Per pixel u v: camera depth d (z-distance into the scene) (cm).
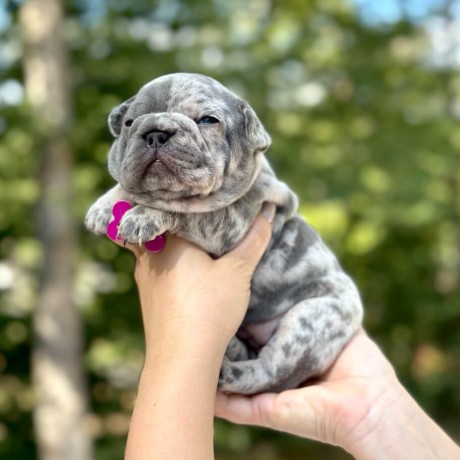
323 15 192
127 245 61
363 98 186
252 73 171
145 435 50
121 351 175
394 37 192
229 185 59
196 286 57
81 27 171
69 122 159
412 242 193
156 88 60
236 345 63
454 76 195
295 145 171
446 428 200
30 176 158
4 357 192
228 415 61
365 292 194
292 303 65
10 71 174
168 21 176
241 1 182
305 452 199
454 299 195
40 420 157
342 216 159
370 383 60
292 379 62
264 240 61
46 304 157
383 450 58
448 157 178
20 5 176
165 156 56
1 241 181
